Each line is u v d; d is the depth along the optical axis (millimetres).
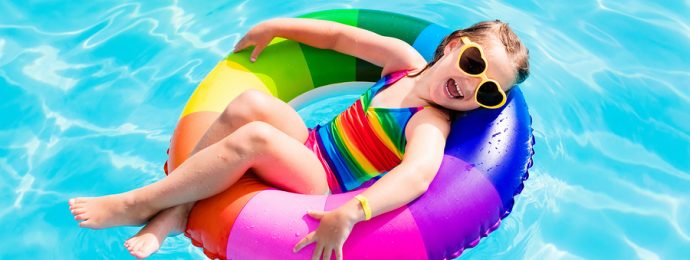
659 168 3639
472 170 2617
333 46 3299
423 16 4352
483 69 2680
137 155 3592
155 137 3672
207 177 2537
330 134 3074
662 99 3959
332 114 3814
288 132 2842
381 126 2934
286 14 4320
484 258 3211
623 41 4277
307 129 3061
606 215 3408
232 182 2592
